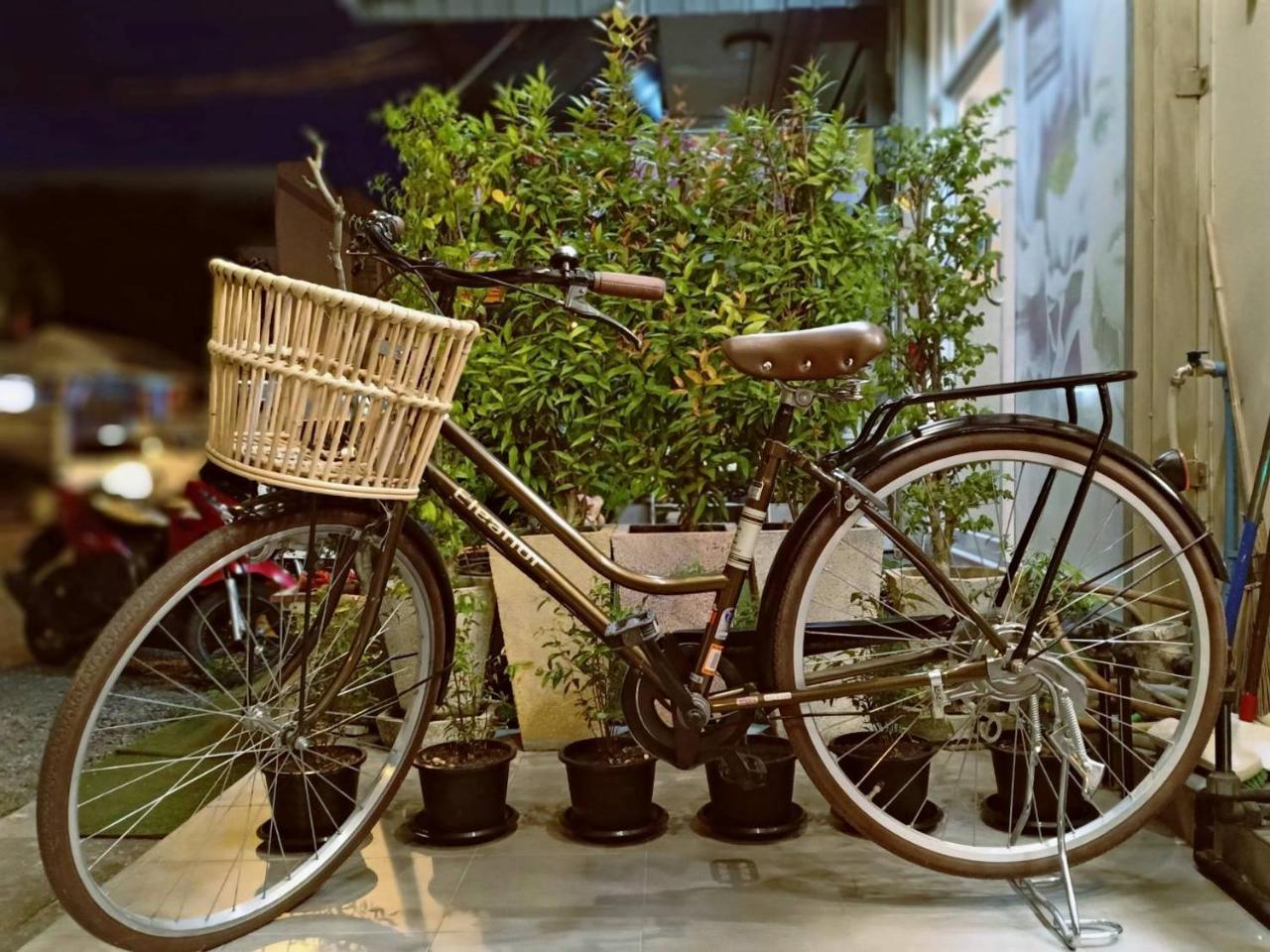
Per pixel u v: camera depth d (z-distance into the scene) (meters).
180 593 1.52
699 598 2.52
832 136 2.65
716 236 2.64
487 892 1.83
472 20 3.11
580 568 2.56
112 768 2.39
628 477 2.66
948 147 2.84
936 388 2.88
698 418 2.56
